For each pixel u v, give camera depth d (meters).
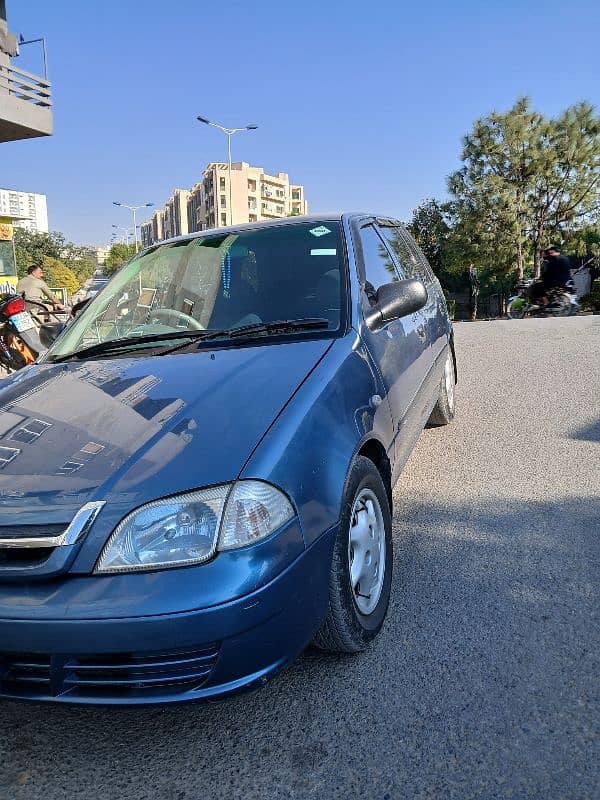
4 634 1.97
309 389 2.51
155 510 2.01
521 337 10.05
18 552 2.03
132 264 4.00
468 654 2.60
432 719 2.27
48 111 17.42
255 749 2.21
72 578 1.99
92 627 1.91
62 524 2.01
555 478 4.34
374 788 2.02
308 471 2.25
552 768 2.04
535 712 2.27
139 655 1.95
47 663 2.01
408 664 2.57
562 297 15.05
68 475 2.14
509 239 40.12
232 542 2.00
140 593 1.93
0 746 2.31
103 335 3.45
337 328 3.04
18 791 2.11
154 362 2.90
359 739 2.21
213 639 1.94
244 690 2.04
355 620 2.50
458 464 4.73
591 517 3.74
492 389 6.76
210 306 3.36
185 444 2.20
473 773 2.04
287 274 3.40
